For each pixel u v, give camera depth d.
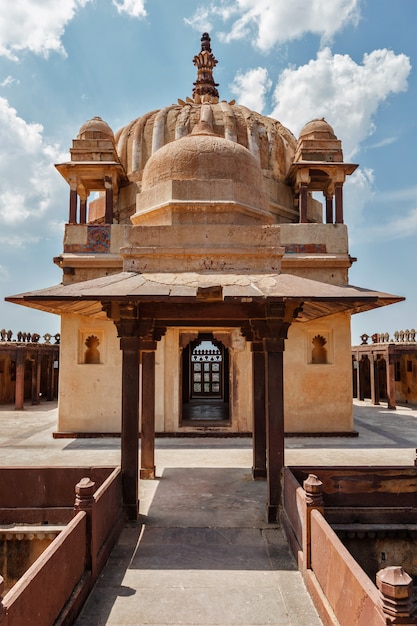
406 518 6.15
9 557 5.73
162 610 3.98
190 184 7.27
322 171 13.05
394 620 2.52
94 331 12.19
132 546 5.28
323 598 3.87
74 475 6.17
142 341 8.07
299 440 11.52
